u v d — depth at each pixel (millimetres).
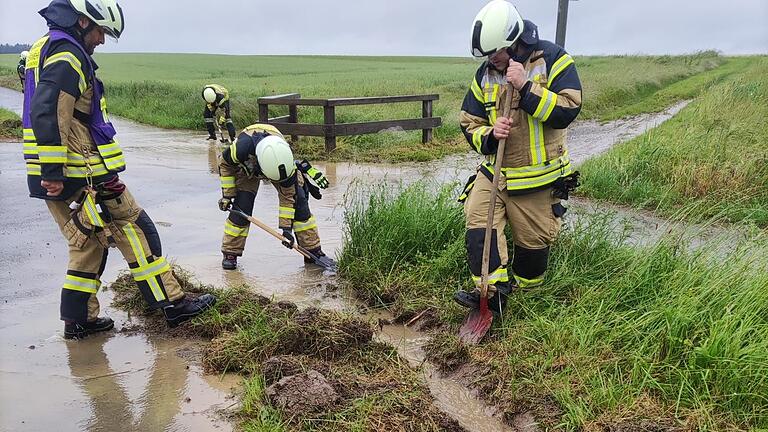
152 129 15422
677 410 2822
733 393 2830
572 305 3736
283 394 3023
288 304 4152
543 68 3539
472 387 3305
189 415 3004
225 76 40000
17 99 23719
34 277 4742
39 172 3469
